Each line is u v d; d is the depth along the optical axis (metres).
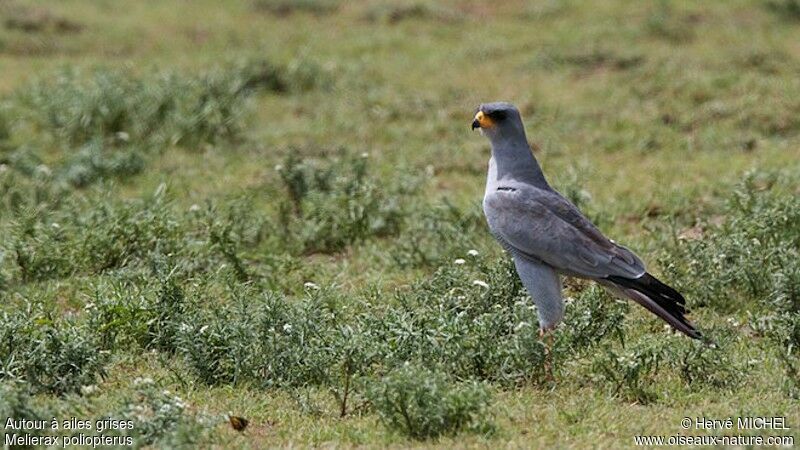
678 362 10.80
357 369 10.45
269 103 21.83
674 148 18.98
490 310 11.53
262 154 19.05
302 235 15.01
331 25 26.94
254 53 23.97
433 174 18.02
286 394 10.52
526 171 11.41
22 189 16.77
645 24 25.05
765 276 12.76
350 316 12.00
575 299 11.79
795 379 10.54
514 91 21.91
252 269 13.72
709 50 23.58
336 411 10.15
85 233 14.14
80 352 10.55
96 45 25.23
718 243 13.30
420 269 13.97
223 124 19.59
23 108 20.41
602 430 9.58
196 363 10.82
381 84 22.58
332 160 17.47
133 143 19.25
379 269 14.12
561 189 15.80
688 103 20.73
